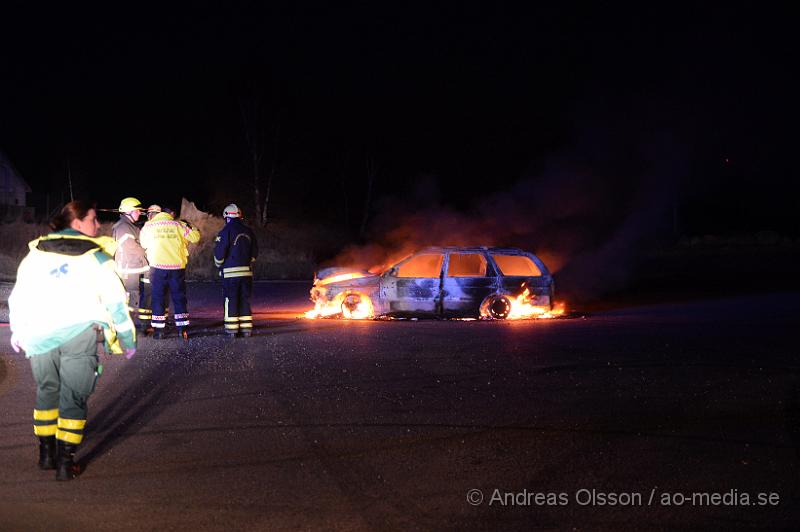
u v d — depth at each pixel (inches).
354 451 248.8
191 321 611.5
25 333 223.8
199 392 334.3
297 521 190.1
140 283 526.0
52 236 227.1
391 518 192.4
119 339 233.3
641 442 258.2
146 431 272.7
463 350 446.6
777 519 191.9
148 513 195.6
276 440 261.3
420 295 614.5
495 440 261.0
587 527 187.0
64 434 221.0
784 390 338.6
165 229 495.5
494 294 619.5
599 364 400.5
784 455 243.8
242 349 451.2
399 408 305.4
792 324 590.2
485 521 190.7
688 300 850.8
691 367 393.1
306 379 361.4
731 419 288.4
